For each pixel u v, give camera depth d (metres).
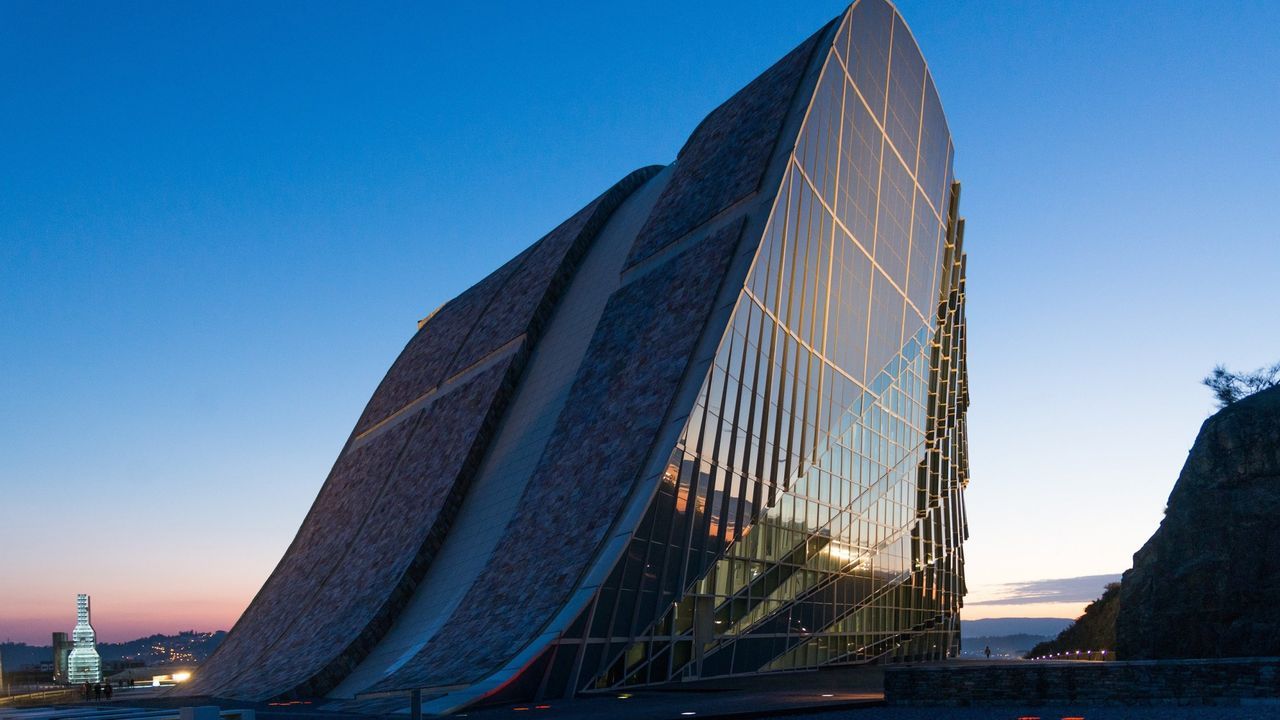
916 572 57.19
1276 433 47.78
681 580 33.00
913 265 56.94
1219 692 21.02
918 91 57.56
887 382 52.53
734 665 37.28
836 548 45.72
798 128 40.72
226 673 52.38
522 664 27.81
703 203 42.12
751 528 37.66
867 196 49.44
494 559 36.47
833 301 45.41
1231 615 45.81
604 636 30.08
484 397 48.06
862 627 49.41
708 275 37.62
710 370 34.03
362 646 39.88
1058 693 22.27
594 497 33.66
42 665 142.75
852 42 47.09
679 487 32.78
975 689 22.86
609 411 37.03
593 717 21.47
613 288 46.69
